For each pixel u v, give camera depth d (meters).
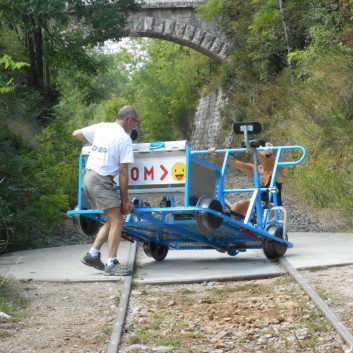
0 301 8.43
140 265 10.91
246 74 43.75
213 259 11.40
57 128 26.50
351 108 23.91
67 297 8.71
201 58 60.25
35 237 15.14
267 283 9.20
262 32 40.03
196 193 9.70
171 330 7.01
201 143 56.34
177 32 51.56
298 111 26.94
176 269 10.41
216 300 8.30
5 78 20.72
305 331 6.73
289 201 21.83
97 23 32.31
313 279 9.10
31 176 17.66
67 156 22.28
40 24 30.94
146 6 50.94
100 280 9.57
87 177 9.58
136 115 9.68
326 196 19.84
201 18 48.78
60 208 17.86
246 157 37.88
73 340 6.76
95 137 9.57
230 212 10.43
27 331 7.16
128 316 7.63
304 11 36.06
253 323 7.13
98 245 9.88
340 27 29.19
